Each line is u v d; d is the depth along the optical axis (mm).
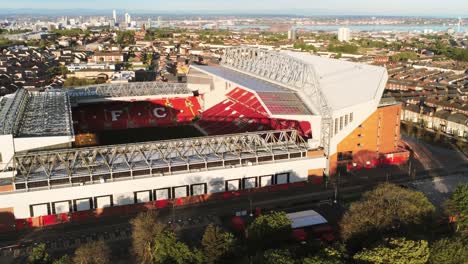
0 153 100688
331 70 160500
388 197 90188
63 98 149250
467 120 177125
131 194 104812
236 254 77312
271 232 82062
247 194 115438
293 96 136750
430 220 89812
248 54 185250
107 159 108812
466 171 135125
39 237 94562
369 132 133500
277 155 117812
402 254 70875
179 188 108500
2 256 87312
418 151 154500
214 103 192875
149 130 179875
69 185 100500
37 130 109125
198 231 96812
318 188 120500
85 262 74562
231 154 114938
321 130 124562
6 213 96875
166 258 76438
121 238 94000
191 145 113438
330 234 91438
